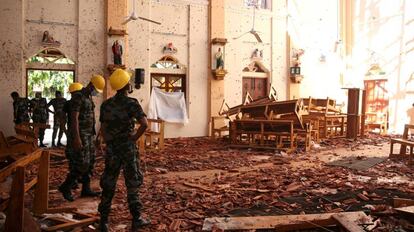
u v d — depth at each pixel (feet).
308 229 15.01
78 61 47.29
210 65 55.52
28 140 23.07
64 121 19.31
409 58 57.88
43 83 56.08
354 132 49.62
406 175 26.18
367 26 64.69
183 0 53.57
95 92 19.34
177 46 53.47
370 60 64.08
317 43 65.36
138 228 14.89
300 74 61.82
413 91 57.11
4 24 43.70
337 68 67.10
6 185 18.57
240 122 42.27
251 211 17.69
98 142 36.50
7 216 11.55
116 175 14.66
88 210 17.63
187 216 16.62
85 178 20.06
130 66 50.37
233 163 32.04
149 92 51.42
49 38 45.55
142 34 50.90
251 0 59.47
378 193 20.94
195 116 54.65
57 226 14.58
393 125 59.98
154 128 50.34
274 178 25.18
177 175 26.86
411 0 57.67
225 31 56.75
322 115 50.01
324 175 26.08
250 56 59.26
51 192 21.16
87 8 47.57
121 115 14.53
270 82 61.00
